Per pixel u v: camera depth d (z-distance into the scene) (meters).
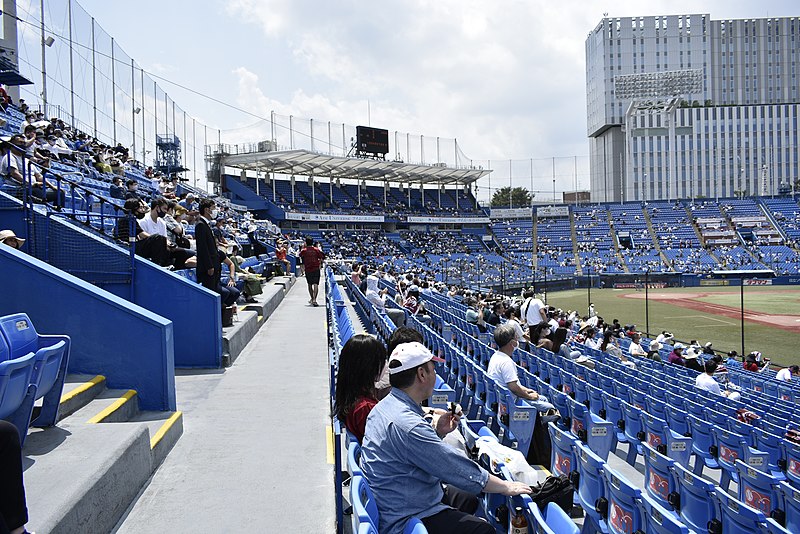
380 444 3.52
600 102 127.25
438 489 3.57
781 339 30.22
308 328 13.21
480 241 76.56
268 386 8.08
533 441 6.97
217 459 5.46
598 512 4.89
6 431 2.92
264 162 63.12
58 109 26.16
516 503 3.83
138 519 4.29
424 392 3.70
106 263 8.83
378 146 72.69
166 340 6.48
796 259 66.88
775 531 4.31
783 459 7.98
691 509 5.38
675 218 80.31
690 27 128.62
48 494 3.66
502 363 7.32
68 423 5.14
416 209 77.81
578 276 62.53
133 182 17.02
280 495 4.69
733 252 70.31
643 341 27.09
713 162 113.00
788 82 135.75
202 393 7.73
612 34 125.44
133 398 6.28
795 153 114.06
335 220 66.81
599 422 7.15
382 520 3.47
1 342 4.04
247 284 14.73
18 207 8.58
